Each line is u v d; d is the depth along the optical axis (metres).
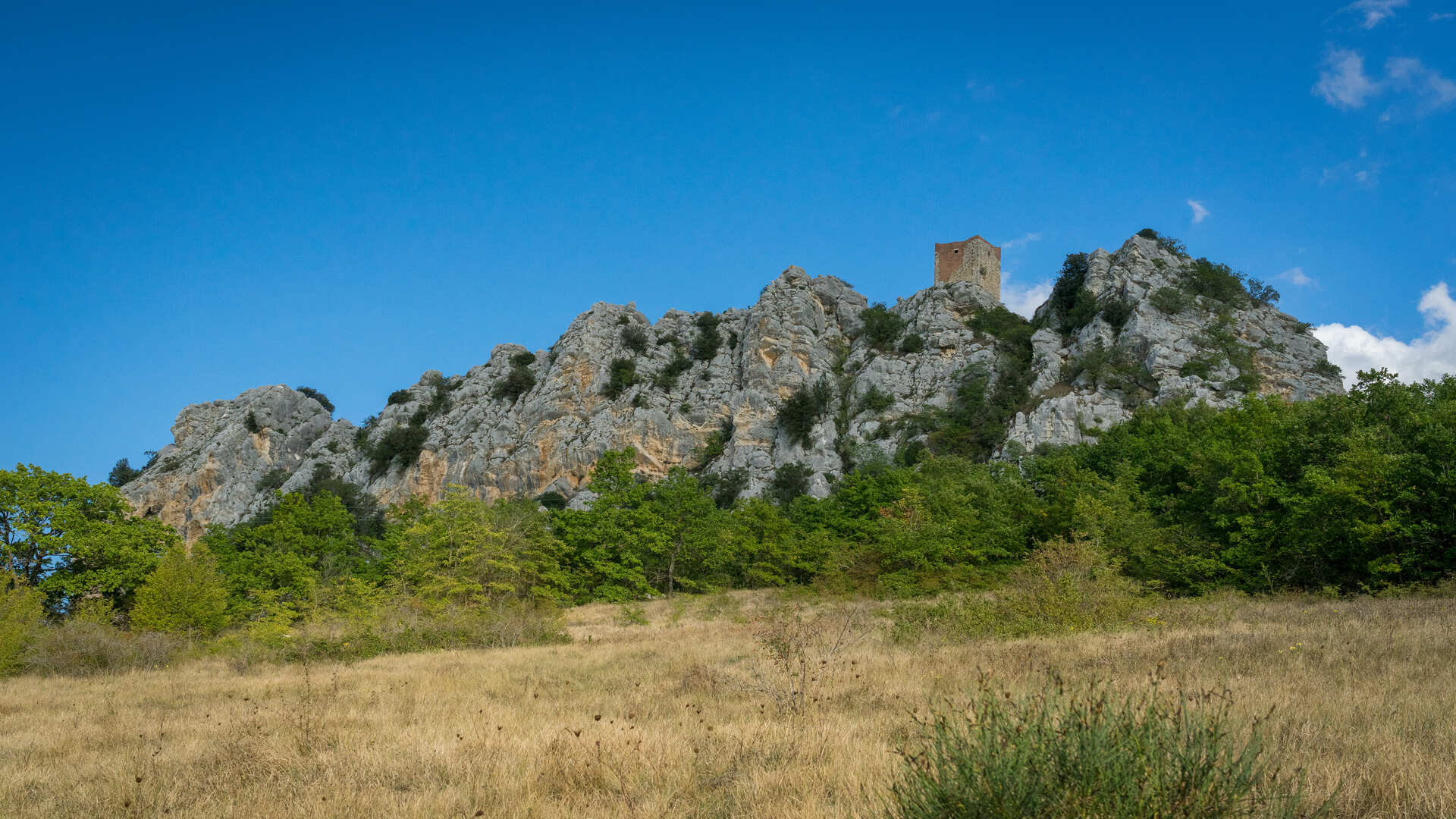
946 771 5.79
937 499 50.12
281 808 8.33
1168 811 5.18
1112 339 97.06
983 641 20.45
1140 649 15.98
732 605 38.66
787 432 103.56
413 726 12.19
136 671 25.09
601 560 51.78
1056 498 46.44
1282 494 32.94
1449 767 7.04
